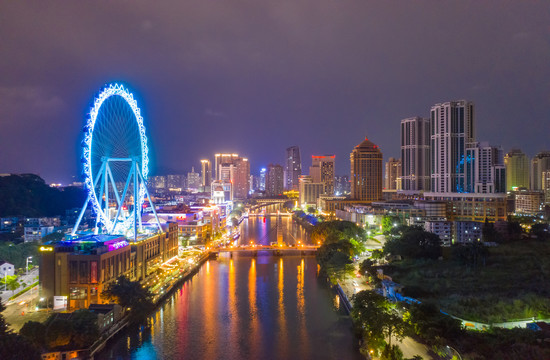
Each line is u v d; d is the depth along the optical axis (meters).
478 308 156.88
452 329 128.62
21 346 109.69
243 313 184.00
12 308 172.00
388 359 120.88
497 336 126.12
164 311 187.12
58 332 131.25
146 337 156.50
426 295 179.38
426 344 134.38
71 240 183.62
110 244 184.38
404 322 134.62
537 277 197.25
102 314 149.38
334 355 140.12
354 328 155.88
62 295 171.12
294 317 178.38
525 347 114.50
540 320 143.25
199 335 158.50
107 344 149.25
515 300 160.62
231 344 149.88
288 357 139.12
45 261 172.62
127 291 167.62
